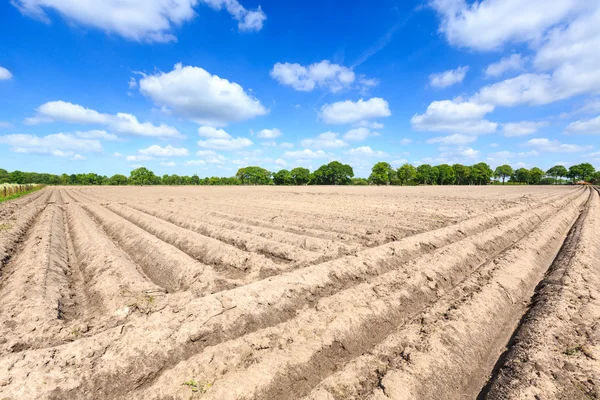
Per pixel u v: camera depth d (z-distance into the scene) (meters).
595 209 23.41
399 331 5.73
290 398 4.18
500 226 14.34
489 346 5.53
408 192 49.94
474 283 7.82
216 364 4.50
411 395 4.09
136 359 4.55
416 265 8.62
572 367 4.52
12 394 3.73
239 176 131.88
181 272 8.97
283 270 8.97
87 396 3.93
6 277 9.05
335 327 5.55
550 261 10.49
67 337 5.42
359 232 13.75
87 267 10.05
